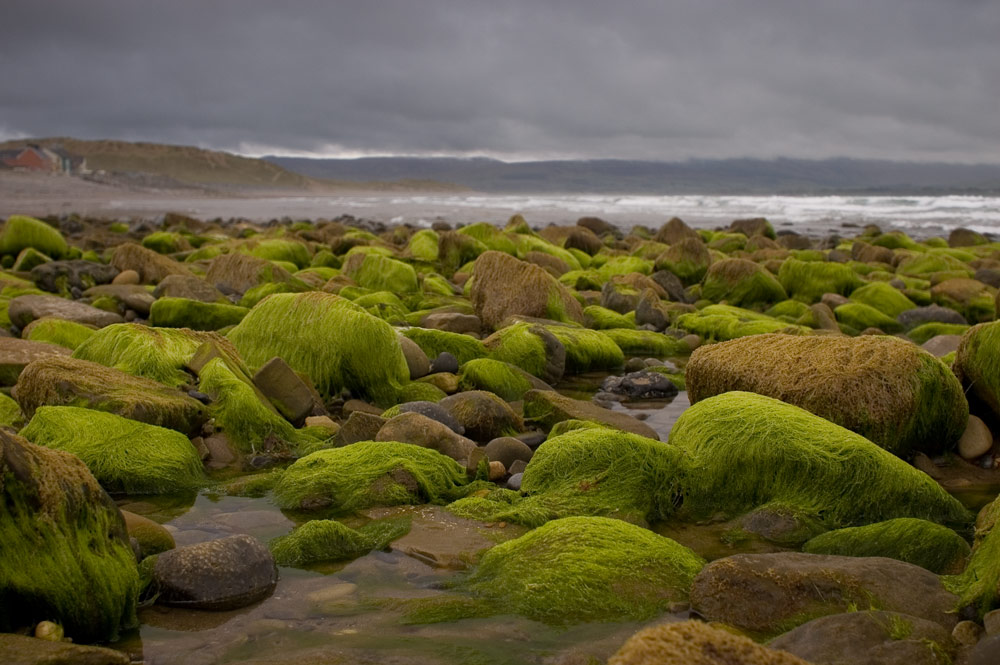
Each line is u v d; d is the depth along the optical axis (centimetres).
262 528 279
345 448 323
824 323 666
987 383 370
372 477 304
